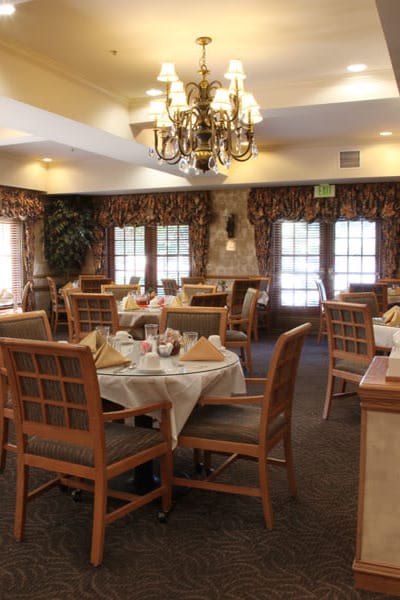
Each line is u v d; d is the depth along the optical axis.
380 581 2.13
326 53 4.48
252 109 4.54
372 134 7.41
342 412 4.63
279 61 4.65
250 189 9.30
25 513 2.57
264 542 2.53
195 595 2.14
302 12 3.71
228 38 4.15
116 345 3.23
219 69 4.90
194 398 2.73
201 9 3.64
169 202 9.80
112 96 5.54
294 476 3.00
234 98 4.30
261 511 2.85
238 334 5.98
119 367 2.90
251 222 9.30
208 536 2.59
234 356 3.20
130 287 7.11
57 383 2.36
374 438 2.11
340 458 3.59
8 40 4.16
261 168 8.51
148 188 9.27
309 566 2.34
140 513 2.83
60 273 10.41
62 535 2.61
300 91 5.21
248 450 2.64
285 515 2.79
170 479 2.75
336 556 2.41
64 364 2.30
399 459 2.08
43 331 3.59
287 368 2.78
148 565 2.35
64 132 5.51
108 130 5.53
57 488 3.13
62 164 9.66
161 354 3.19
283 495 3.04
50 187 9.77
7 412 3.27
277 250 9.41
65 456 2.40
